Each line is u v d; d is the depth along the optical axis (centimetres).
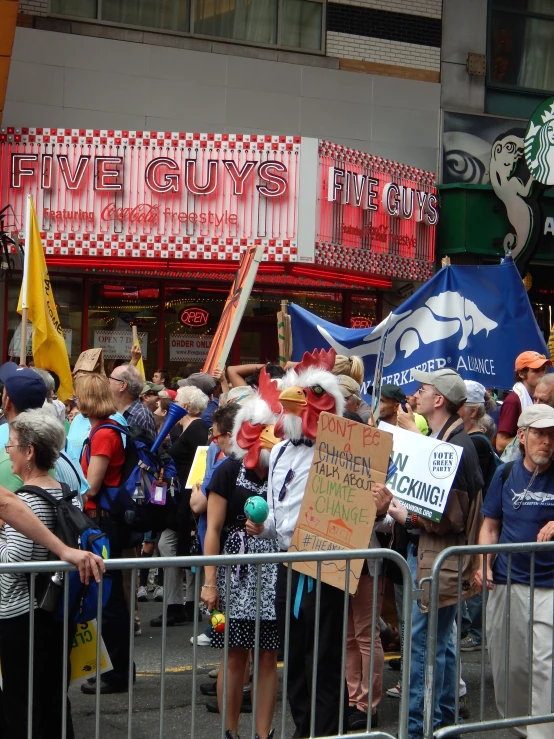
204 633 859
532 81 1942
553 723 564
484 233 1784
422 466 593
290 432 556
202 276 1706
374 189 1662
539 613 563
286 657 504
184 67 1711
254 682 505
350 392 723
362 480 525
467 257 1827
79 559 463
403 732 524
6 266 1569
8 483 559
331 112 1795
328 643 536
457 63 1884
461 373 874
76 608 477
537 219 1789
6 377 587
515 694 571
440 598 583
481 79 1895
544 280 1980
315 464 536
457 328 876
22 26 1627
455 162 1875
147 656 819
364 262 1647
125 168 1552
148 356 1698
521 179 1792
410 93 1848
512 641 569
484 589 547
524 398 885
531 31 1941
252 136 1562
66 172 1543
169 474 754
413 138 1847
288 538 553
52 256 1573
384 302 1834
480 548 542
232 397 720
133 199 1552
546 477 575
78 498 538
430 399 622
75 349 1667
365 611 641
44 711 511
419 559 597
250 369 964
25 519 461
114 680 706
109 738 623
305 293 1784
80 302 1672
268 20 1775
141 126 1686
